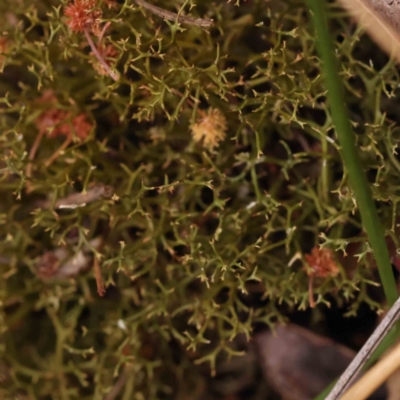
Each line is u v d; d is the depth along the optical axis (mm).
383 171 185
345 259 189
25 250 194
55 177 187
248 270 185
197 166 186
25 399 192
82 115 189
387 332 173
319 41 171
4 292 189
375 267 189
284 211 192
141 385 194
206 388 196
